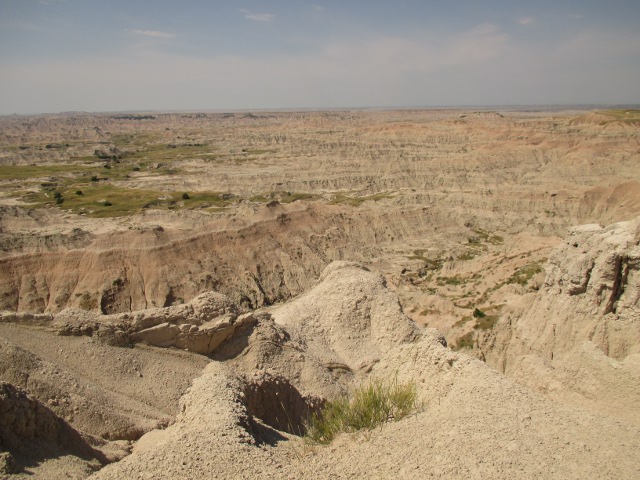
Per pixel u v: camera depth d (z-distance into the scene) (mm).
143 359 27609
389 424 16203
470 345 44062
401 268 80375
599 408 21688
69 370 25031
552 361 35219
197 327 29188
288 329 34062
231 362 29531
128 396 25281
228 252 73875
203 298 30359
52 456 17750
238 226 77875
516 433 14344
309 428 20609
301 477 13602
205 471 13719
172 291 65938
